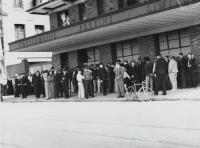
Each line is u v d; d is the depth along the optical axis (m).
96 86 21.73
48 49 26.77
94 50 24.44
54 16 27.92
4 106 21.23
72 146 6.95
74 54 25.84
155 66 15.87
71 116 12.21
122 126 8.78
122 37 21.42
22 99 24.78
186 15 16.11
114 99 16.77
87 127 9.24
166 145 6.27
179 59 17.59
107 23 17.92
